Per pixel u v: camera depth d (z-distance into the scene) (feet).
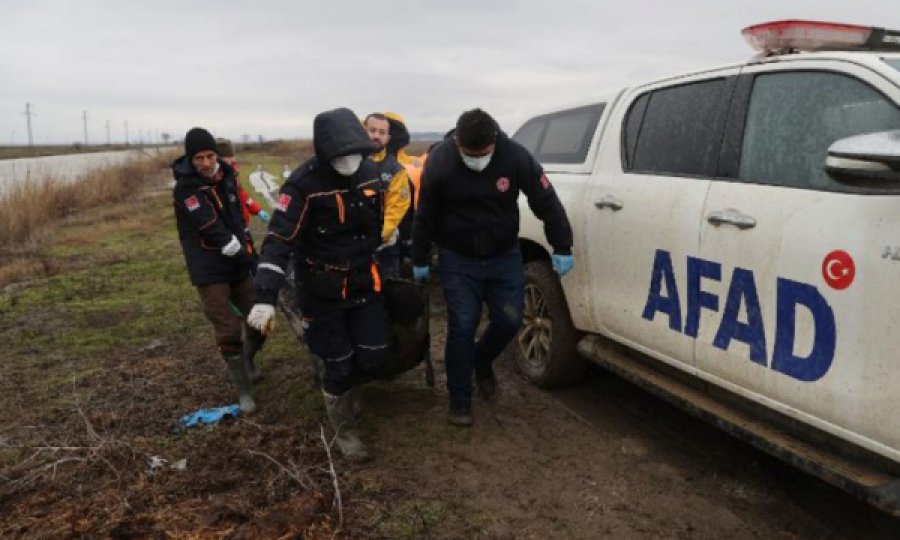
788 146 8.94
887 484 7.49
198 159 11.91
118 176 62.44
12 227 35.76
